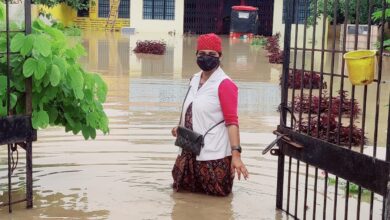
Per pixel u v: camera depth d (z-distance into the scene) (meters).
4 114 4.78
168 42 27.97
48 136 7.53
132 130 8.05
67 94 5.22
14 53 4.85
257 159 6.69
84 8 33.53
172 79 14.34
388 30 17.73
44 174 5.91
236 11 32.47
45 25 5.17
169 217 4.78
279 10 33.59
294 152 4.61
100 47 23.34
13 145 5.27
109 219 4.70
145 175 5.96
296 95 11.35
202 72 5.43
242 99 11.41
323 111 9.64
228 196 5.37
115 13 34.91
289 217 4.82
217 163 5.30
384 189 3.65
